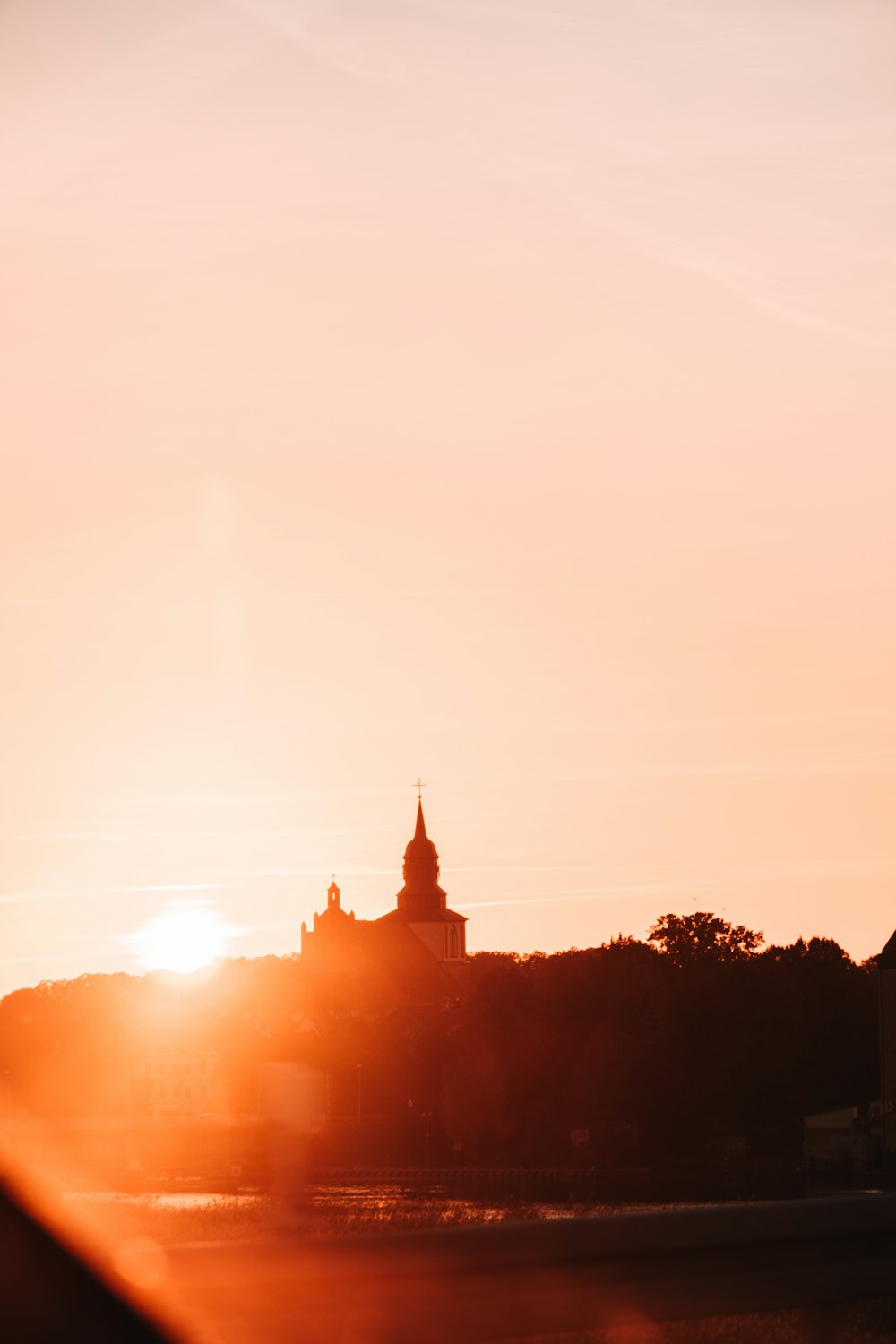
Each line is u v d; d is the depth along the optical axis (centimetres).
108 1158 12194
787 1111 13088
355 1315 896
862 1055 13500
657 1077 12712
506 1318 951
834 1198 1125
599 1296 998
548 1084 13675
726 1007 13100
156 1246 853
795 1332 1153
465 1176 10506
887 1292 1135
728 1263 1066
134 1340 845
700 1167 11331
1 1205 847
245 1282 860
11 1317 830
